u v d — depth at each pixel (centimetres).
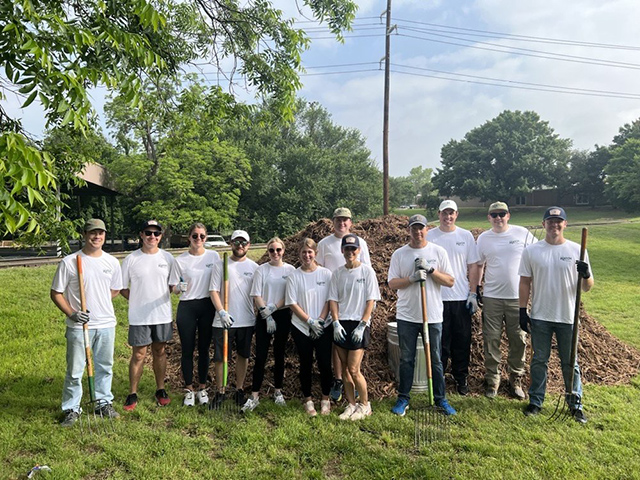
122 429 387
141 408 430
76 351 398
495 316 464
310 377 429
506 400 450
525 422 403
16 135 219
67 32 312
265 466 334
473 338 533
